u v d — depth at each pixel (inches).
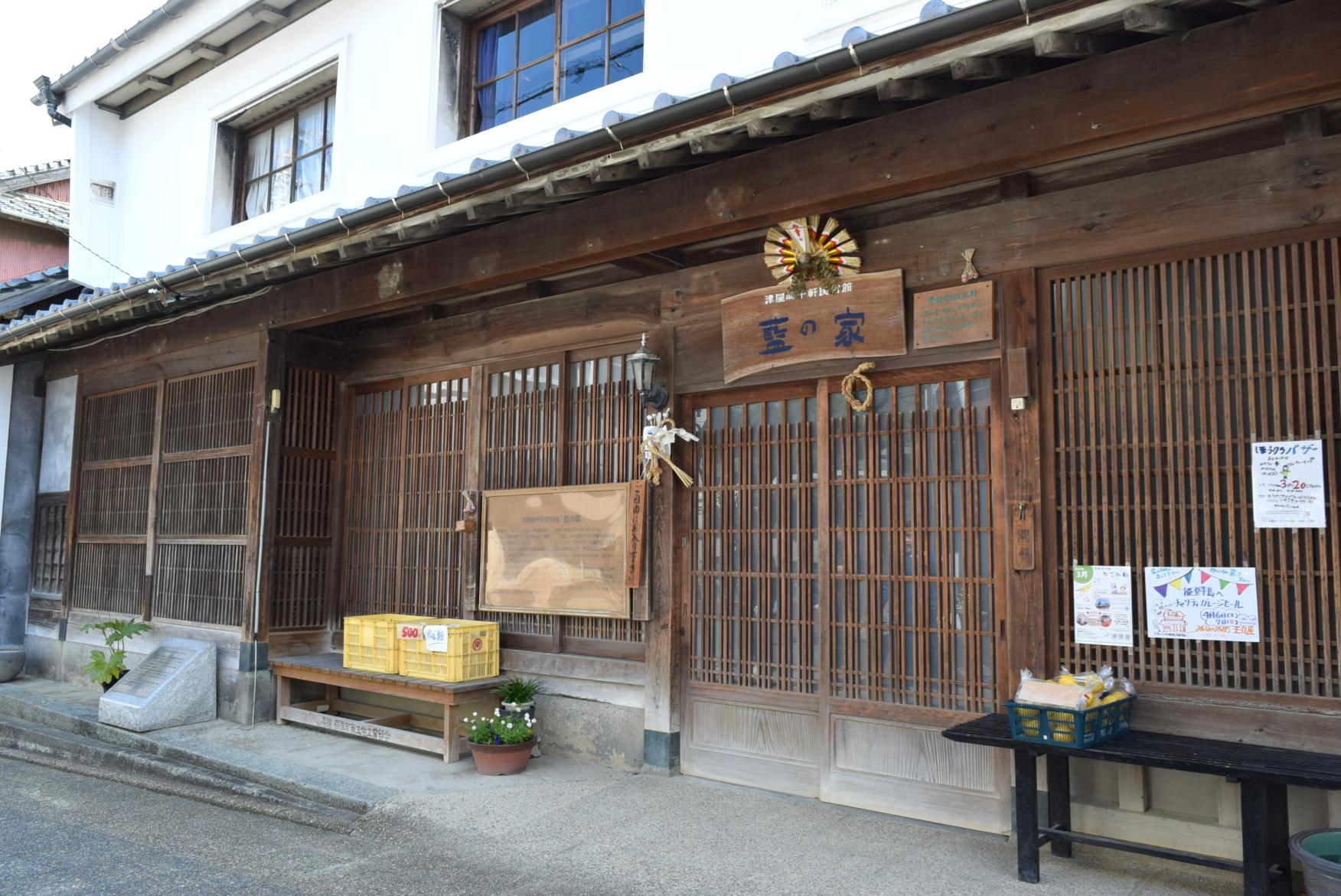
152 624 328.5
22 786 239.3
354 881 166.6
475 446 271.1
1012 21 130.1
